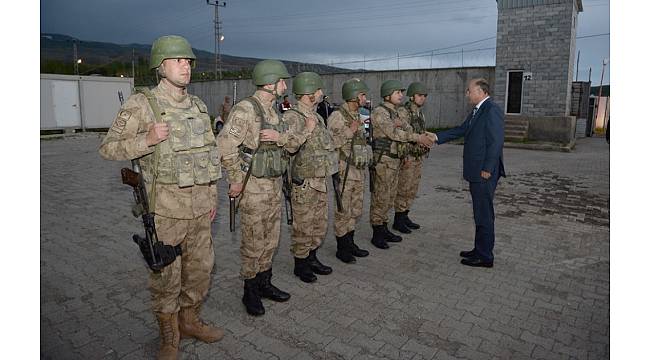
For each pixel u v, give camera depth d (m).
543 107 17.30
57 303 3.83
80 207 7.05
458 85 21.48
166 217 2.79
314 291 4.10
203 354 3.07
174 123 2.74
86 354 3.07
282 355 3.06
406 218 6.10
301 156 4.07
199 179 2.81
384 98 5.22
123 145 2.61
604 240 5.61
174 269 2.86
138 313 3.67
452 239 5.66
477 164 4.54
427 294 4.05
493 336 3.34
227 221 6.43
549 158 13.57
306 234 4.22
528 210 7.17
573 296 4.02
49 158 12.59
